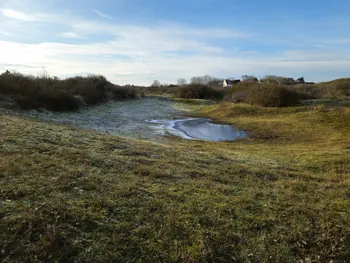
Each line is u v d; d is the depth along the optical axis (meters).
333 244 3.45
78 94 23.80
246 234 3.54
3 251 2.80
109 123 17.11
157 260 2.96
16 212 3.37
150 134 14.79
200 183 5.23
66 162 5.45
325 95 32.00
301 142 14.67
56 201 3.75
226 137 16.50
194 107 34.28
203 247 3.17
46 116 14.82
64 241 3.02
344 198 5.04
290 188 5.49
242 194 4.85
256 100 27.75
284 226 3.79
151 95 47.19
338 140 13.93
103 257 2.89
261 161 8.54
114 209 3.80
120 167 5.69
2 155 5.34
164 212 3.86
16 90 16.22
